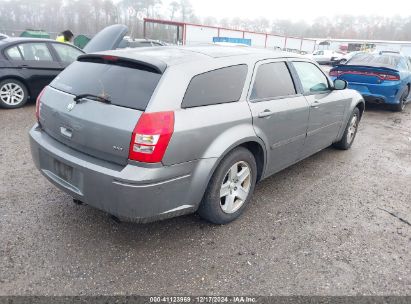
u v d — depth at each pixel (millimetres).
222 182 3244
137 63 3006
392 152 6039
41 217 3436
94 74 3172
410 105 10781
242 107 3334
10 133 5871
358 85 8984
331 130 5074
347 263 2996
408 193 4426
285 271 2863
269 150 3742
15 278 2646
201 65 3104
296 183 4539
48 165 3238
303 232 3420
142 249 3047
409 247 3268
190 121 2844
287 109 3852
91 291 2568
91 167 2793
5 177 4219
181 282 2695
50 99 3299
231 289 2650
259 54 3779
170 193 2824
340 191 4375
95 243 3092
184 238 3227
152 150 2639
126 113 2723
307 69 4473
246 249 3115
